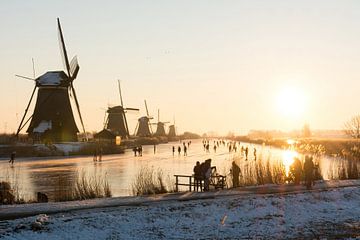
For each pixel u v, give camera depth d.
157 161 62.12
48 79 80.81
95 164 56.12
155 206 20.30
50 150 73.69
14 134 86.62
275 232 17.88
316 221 20.05
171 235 16.95
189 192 26.47
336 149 75.44
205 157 71.69
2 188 25.44
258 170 33.56
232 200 22.09
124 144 108.50
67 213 19.12
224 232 17.64
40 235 15.62
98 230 16.77
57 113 80.44
